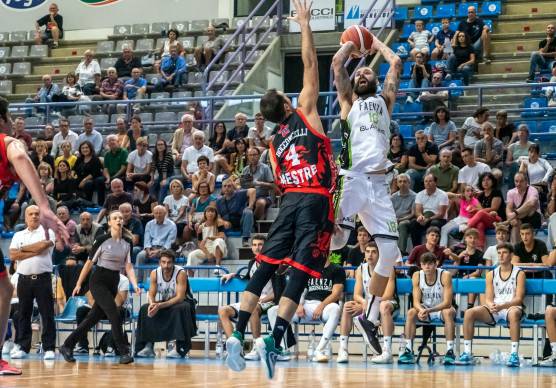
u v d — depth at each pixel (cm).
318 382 795
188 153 1720
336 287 1210
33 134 1978
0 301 587
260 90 2144
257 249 1273
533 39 2097
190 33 2428
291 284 657
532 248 1303
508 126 1647
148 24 2520
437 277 1193
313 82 691
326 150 675
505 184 1577
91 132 1852
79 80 2238
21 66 2503
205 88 1992
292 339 1230
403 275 1270
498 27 2169
